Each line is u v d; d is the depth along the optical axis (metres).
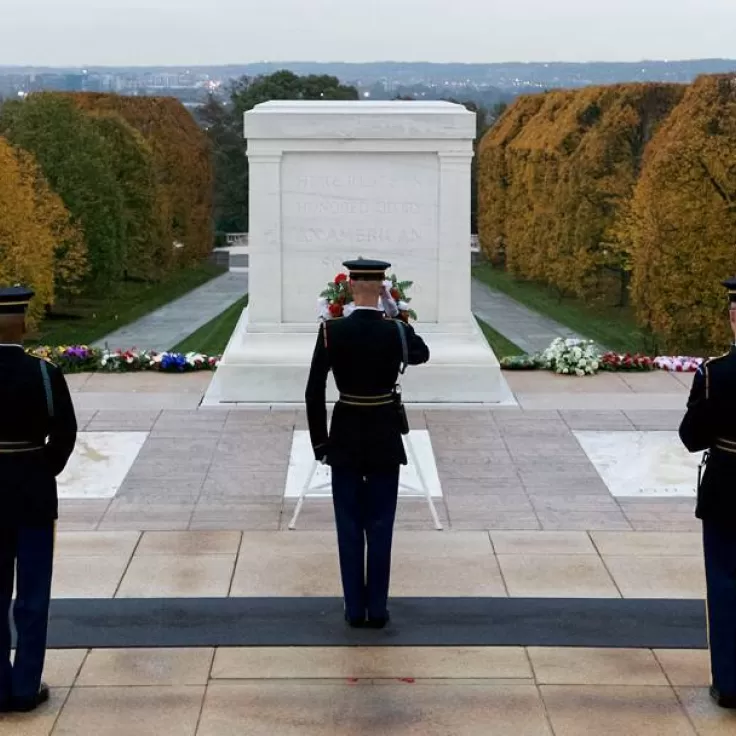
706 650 5.56
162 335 39.16
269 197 10.16
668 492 8.05
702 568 6.62
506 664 5.41
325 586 6.34
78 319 42.66
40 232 34.41
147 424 9.60
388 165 10.12
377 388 5.65
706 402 4.93
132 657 5.48
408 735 4.80
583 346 11.92
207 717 4.95
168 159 58.66
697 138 29.64
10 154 33.22
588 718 4.95
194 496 7.92
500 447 9.03
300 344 10.37
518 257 53.81
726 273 29.91
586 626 5.82
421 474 7.41
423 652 5.54
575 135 46.31
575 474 8.42
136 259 49.91
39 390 4.88
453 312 10.36
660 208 30.23
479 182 61.78
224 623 5.85
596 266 41.50
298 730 4.84
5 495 4.88
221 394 10.26
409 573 6.54
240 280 60.47
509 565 6.66
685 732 4.83
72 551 6.86
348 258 10.27
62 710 5.00
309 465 8.57
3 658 4.98
